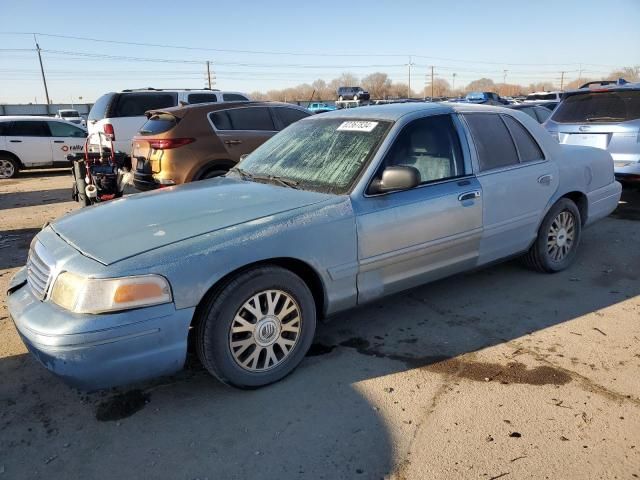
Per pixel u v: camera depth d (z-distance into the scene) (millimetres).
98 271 2602
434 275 3861
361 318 4090
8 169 14164
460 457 2502
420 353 3521
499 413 2830
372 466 2471
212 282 2771
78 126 15234
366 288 3459
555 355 3434
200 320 2871
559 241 4855
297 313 3172
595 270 5008
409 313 4152
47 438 2752
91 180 7230
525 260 4863
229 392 3109
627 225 6691
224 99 12016
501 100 24375
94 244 2869
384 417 2830
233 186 3807
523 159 4445
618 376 3158
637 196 8500
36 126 14477
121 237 2906
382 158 3547
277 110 8258
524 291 4527
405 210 3527
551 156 4656
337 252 3238
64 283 2688
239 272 2918
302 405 2961
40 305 2768
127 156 8773
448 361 3404
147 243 2801
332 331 3883
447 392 3047
